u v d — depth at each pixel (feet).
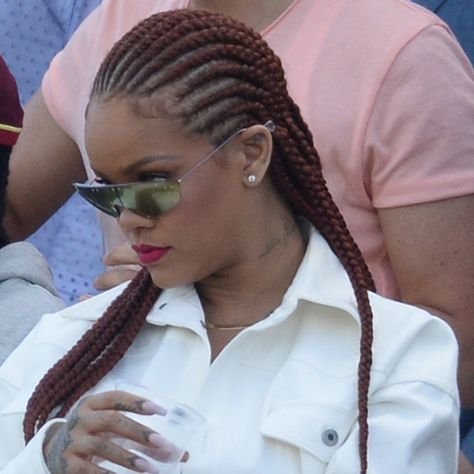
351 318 22.80
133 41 22.52
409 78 28.78
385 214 28.89
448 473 22.80
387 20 29.22
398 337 22.62
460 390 28.71
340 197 29.07
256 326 22.80
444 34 29.43
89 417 21.04
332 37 29.30
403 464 21.61
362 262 23.84
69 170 34.88
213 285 23.52
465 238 28.58
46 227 40.98
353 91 28.86
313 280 22.94
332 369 22.48
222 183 22.30
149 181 21.88
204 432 22.16
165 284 22.66
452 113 28.81
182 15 22.82
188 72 22.26
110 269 29.12
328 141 28.81
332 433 21.76
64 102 33.99
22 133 34.81
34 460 21.72
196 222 22.18
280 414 22.00
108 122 22.11
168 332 23.59
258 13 29.96
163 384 23.04
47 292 29.53
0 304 28.84
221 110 22.29
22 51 42.01
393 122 28.68
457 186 28.58
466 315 28.60
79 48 33.71
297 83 29.14
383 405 22.22
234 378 22.82
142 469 20.83
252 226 22.90
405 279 28.89
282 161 23.16
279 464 21.80
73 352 23.63
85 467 21.07
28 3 41.88
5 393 24.48
